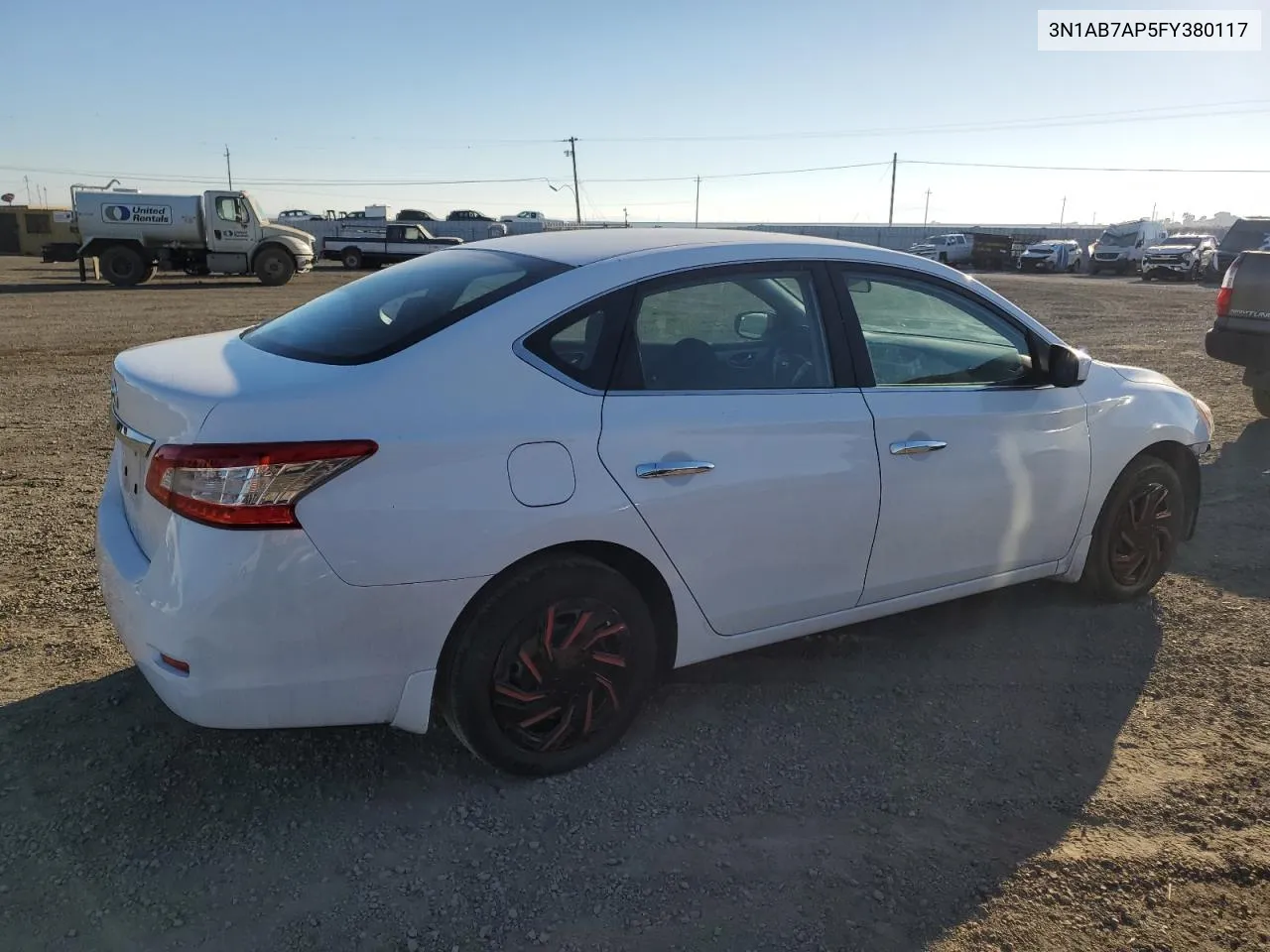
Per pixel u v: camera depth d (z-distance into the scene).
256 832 2.65
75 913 2.34
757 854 2.62
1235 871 2.57
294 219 46.66
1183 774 3.00
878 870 2.56
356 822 2.71
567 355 2.78
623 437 2.78
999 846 2.66
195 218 25.78
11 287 24.50
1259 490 5.89
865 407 3.22
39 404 8.67
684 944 2.29
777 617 3.22
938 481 3.37
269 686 2.47
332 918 2.35
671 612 3.02
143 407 2.63
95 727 3.11
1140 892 2.49
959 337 3.55
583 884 2.49
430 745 3.09
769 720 3.28
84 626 3.83
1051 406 3.66
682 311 2.99
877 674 3.60
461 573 2.58
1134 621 4.05
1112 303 20.55
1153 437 4.00
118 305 19.23
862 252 3.40
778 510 3.05
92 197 25.11
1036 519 3.70
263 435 2.37
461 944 2.28
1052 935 2.34
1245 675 3.61
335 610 2.46
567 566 2.75
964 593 3.66
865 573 3.33
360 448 2.42
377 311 2.96
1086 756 3.09
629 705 3.01
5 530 4.98
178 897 2.40
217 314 17.50
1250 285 7.21
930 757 3.08
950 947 2.30
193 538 2.38
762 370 3.11
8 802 2.73
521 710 2.80
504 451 2.59
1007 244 42.06
